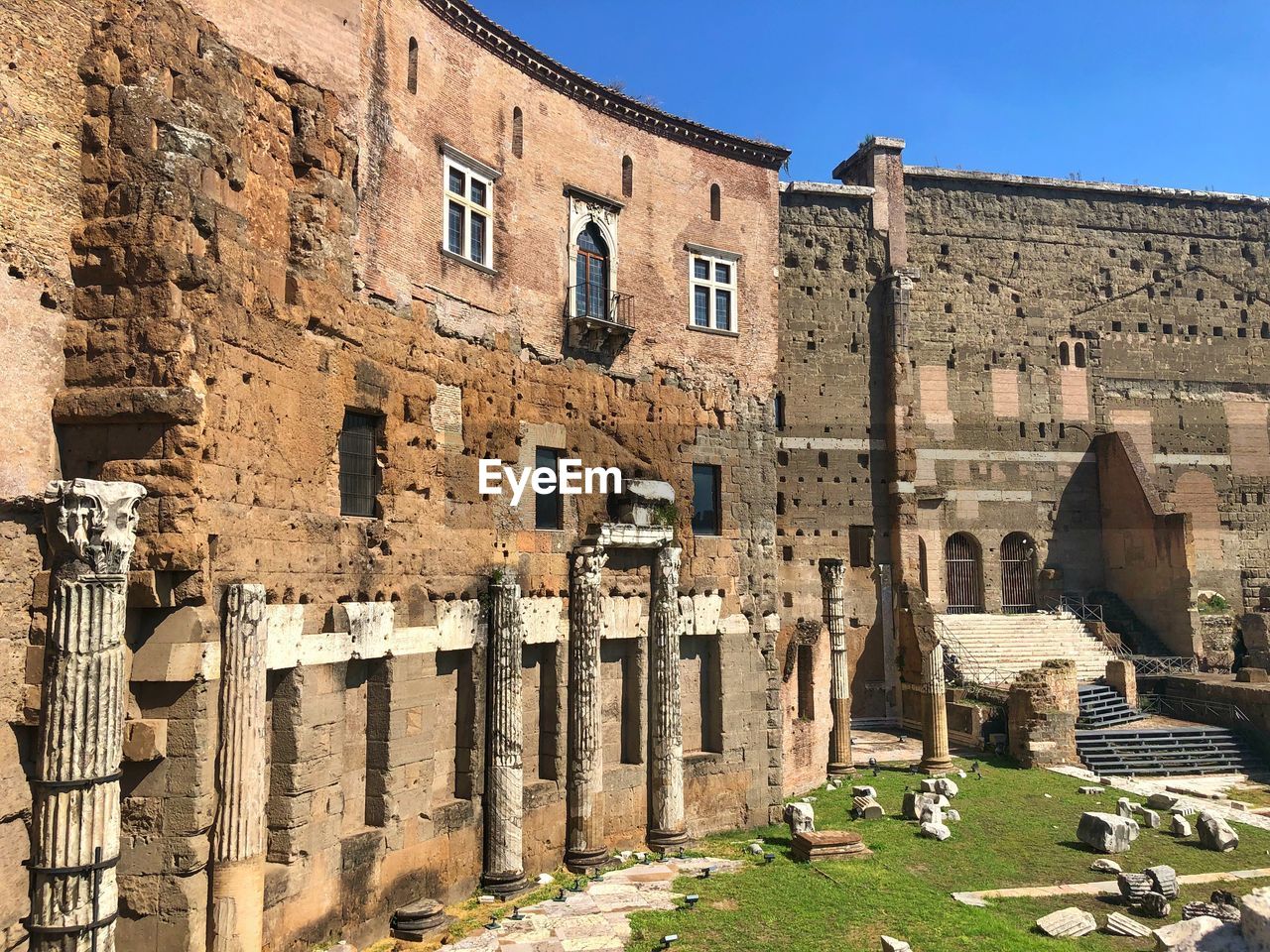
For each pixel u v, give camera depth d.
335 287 19.20
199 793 14.95
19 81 14.50
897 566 49.53
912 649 47.25
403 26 22.08
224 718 15.34
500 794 22.42
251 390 16.72
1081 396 57.03
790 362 50.34
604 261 28.42
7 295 14.19
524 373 25.23
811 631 35.62
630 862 25.03
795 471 49.56
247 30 17.64
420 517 21.47
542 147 26.67
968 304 55.53
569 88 27.61
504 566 23.88
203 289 15.57
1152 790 35.12
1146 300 58.75
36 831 12.91
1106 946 19.66
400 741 20.11
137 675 14.91
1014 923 20.95
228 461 16.00
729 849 26.56
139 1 15.75
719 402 30.81
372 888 19.05
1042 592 55.03
